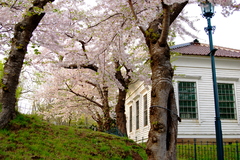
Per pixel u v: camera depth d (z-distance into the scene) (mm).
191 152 10141
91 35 10047
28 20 7508
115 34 9555
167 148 5008
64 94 15703
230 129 13117
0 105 6902
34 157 5539
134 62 12102
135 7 8453
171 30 10188
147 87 13688
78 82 14156
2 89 7012
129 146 8312
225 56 13648
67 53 11180
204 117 13047
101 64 10648
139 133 16672
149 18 8336
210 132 12836
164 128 5004
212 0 7258
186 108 13094
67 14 9664
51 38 9383
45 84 14836
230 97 13641
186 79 13414
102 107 13750
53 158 5777
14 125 6930
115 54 10734
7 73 7086
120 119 12000
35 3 7848
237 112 13414
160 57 5629
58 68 11742
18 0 7969
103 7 9688
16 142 6156
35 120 8234
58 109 16250
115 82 11180
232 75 13906
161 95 5266
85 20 10023
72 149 6762
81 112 17078
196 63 13711
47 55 11555
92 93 15508
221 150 6238
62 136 7605
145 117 15891
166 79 5410
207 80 13586
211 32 7227
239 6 7293
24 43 7402
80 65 11172
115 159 6984
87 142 7695
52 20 8977
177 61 13539
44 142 6629
